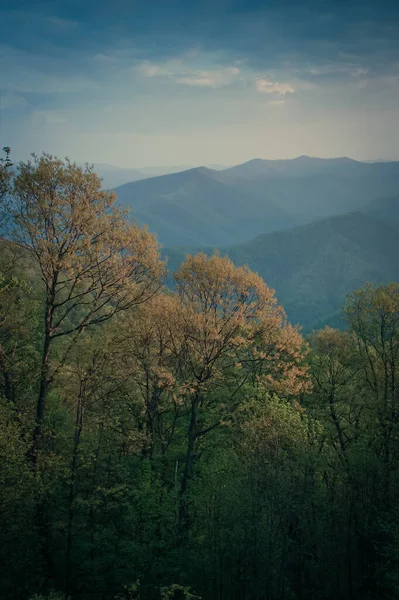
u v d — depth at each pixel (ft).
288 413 110.01
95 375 96.73
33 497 85.10
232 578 96.63
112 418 101.14
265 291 106.83
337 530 100.58
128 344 107.24
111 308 104.01
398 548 87.45
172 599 89.35
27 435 84.48
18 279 97.91
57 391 112.98
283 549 91.45
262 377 117.39
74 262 91.45
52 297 93.35
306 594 99.50
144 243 99.81
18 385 102.17
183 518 98.78
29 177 89.86
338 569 97.55
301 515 95.86
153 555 91.56
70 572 91.30
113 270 96.63
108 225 95.55
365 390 126.00
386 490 102.37
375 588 98.99
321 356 136.36
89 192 94.63
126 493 100.01
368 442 117.70
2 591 81.82
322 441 124.16
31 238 90.48
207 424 116.47
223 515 91.09
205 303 107.14
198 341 103.71
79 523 91.50
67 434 99.60
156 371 102.06
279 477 91.45
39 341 110.73
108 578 91.66
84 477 95.66
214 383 106.42
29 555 84.74
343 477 102.47
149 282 103.65
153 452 112.57
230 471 100.01
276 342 107.86
